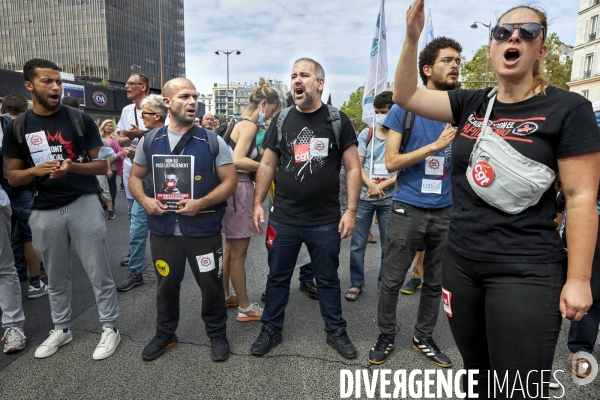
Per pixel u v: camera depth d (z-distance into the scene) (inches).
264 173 108.0
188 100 97.0
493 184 55.7
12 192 133.5
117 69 3051.2
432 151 93.4
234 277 123.7
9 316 107.7
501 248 56.6
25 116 101.3
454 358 106.3
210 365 101.6
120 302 140.3
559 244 56.1
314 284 150.2
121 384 93.2
